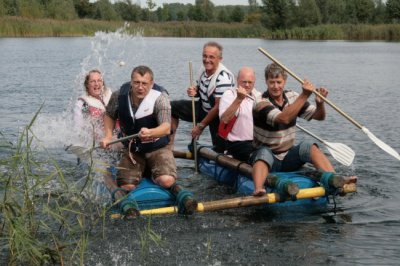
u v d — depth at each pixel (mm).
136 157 5965
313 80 18359
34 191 4652
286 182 5500
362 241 4836
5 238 4367
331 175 5641
